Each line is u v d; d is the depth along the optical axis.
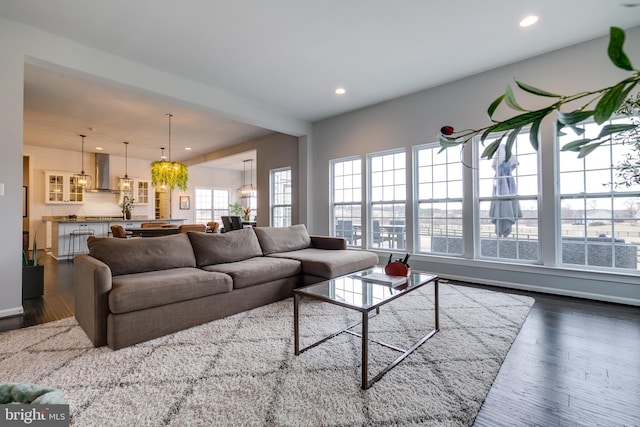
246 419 1.49
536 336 2.40
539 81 3.59
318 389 1.72
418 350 2.17
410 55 3.58
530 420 1.49
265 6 2.72
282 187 6.88
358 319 2.76
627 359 2.04
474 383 1.77
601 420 1.49
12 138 2.83
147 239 2.96
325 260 3.45
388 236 5.10
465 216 4.19
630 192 3.17
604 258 3.31
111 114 5.34
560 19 2.95
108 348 2.21
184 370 1.92
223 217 6.91
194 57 3.56
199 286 2.58
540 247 3.66
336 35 3.17
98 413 1.53
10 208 2.84
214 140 7.33
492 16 2.90
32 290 3.47
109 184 8.78
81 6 2.67
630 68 0.40
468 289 3.75
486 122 3.99
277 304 3.19
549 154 3.55
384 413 1.52
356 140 5.37
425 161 4.64
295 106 5.20
